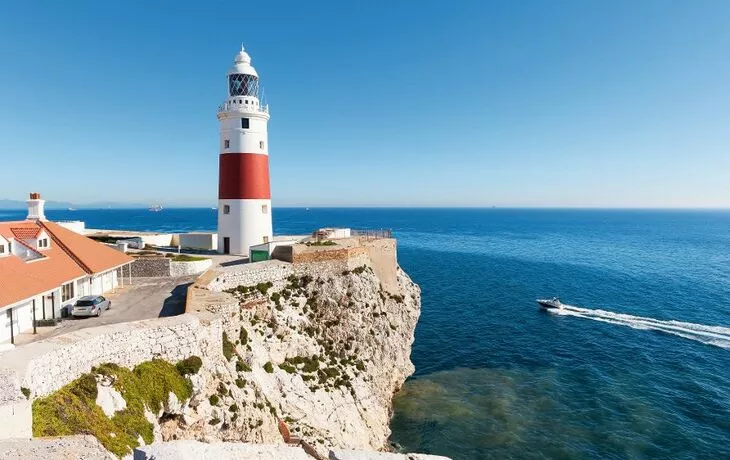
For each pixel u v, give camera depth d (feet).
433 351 170.50
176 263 136.77
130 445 53.78
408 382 144.66
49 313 95.61
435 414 126.31
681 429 117.50
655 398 133.59
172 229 634.02
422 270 332.80
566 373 150.92
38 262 100.12
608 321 208.13
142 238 191.93
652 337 185.98
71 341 58.39
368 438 109.09
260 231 161.07
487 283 288.30
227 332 90.43
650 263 381.60
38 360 51.19
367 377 125.08
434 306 232.32
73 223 186.29
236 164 157.58
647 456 107.34
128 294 113.80
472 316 215.10
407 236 641.81
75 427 49.16
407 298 168.35
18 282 85.71
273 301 117.39
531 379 146.51
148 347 68.18
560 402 131.64
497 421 122.21
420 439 115.34
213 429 72.69
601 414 124.98
